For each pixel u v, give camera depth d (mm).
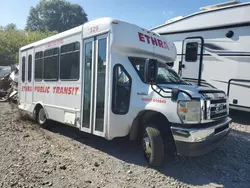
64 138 6395
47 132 7031
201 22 8805
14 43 33969
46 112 7184
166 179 4168
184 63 9305
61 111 6453
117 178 4141
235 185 4090
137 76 5012
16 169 4266
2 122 7977
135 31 5262
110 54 4934
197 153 4152
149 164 4602
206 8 9406
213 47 8547
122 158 5031
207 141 4199
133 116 4902
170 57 6098
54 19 71875
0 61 32219
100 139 6340
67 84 6176
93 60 5348
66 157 4965
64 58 6324
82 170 4383
